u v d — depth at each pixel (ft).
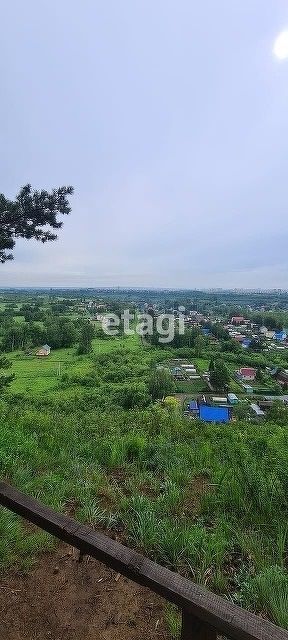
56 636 6.15
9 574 7.54
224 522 9.40
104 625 6.37
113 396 85.10
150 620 6.47
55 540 8.52
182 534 8.48
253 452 16.11
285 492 10.72
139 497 10.34
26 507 5.74
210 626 3.61
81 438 18.92
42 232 15.52
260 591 6.93
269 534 9.16
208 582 7.38
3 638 6.08
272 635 3.28
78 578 7.48
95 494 11.21
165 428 21.95
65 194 15.01
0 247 14.93
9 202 13.75
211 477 12.86
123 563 4.39
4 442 14.29
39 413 30.45
